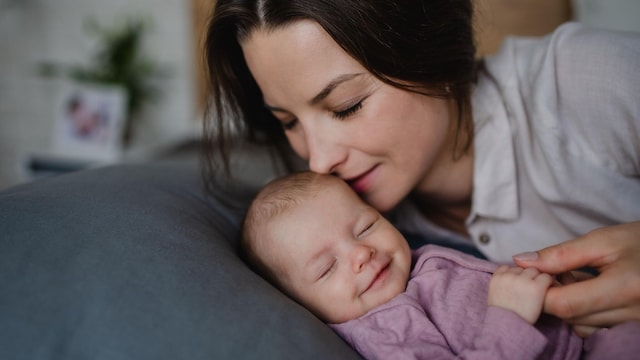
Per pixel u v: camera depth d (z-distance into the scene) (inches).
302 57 28.4
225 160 41.5
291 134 35.0
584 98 31.3
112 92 117.1
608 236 24.4
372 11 28.0
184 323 21.4
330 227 32.8
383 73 28.9
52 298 21.6
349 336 28.3
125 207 28.9
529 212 37.4
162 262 24.2
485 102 36.7
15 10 122.6
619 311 23.3
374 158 32.0
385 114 30.1
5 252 23.4
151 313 21.5
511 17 72.4
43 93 125.8
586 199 33.1
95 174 36.5
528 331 23.5
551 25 73.2
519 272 25.7
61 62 124.9
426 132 32.2
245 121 41.6
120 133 117.9
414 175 33.5
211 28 34.0
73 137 117.1
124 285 22.4
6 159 128.5
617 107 30.0
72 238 24.6
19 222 25.5
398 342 26.9
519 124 35.7
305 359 21.6
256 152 56.6
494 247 38.9
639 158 30.8
